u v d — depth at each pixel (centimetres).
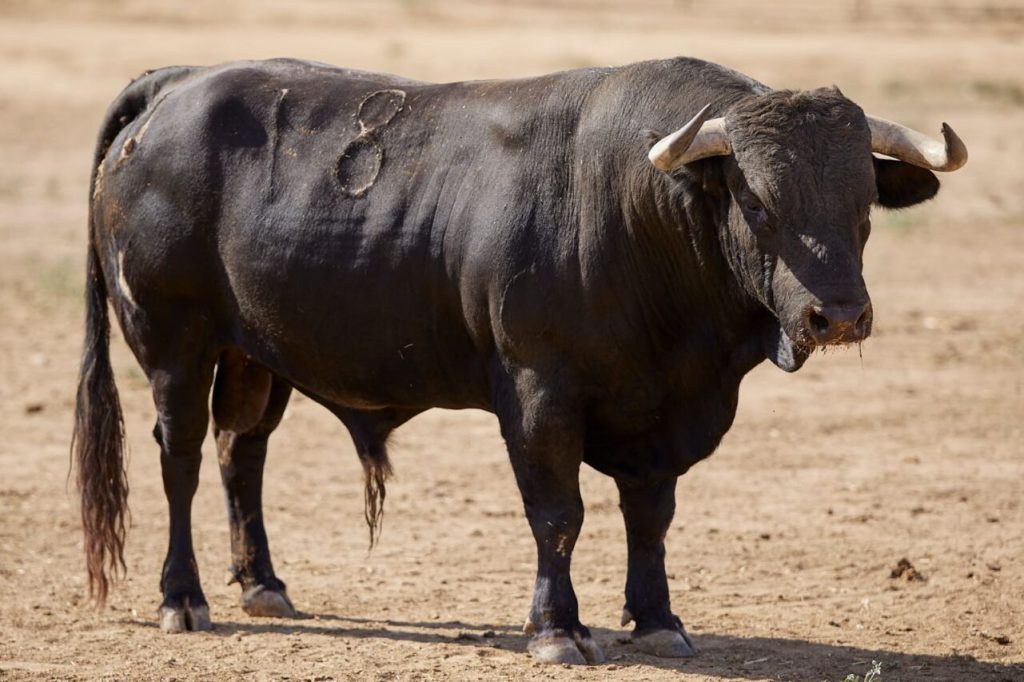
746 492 4216
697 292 2669
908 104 12212
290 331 2977
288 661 2828
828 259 2389
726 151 2505
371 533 3166
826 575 3478
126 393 5294
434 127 2892
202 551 3703
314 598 3319
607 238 2666
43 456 4541
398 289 2852
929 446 4672
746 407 5162
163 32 15488
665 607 2903
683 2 19488
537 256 2698
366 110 2977
